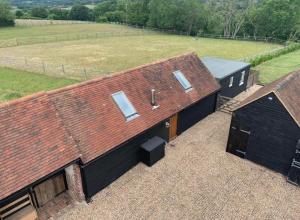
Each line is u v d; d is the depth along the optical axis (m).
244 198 11.95
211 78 19.84
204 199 11.89
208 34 77.25
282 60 40.75
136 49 51.50
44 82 27.73
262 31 70.50
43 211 11.12
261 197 12.02
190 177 13.27
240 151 14.84
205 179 13.15
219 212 11.20
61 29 79.94
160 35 77.38
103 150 11.42
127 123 12.95
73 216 10.93
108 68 35.25
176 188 12.52
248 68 24.94
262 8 68.31
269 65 36.91
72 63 38.00
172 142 16.50
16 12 109.81
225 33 76.62
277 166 13.61
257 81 28.56
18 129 9.78
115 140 12.05
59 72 31.62
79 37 65.62
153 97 14.47
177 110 15.62
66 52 46.97
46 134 10.27
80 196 11.55
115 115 12.79
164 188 12.52
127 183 12.84
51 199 11.72
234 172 13.71
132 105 13.72
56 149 10.18
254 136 13.93
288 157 12.99
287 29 66.19
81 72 31.80
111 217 10.91
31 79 28.77
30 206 10.47
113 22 104.00
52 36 64.75
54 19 113.75
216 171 13.77
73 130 11.09
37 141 9.95
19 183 8.98
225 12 74.94
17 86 26.50
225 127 18.44
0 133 9.38
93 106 12.34
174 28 83.81
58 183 11.76
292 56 44.62
